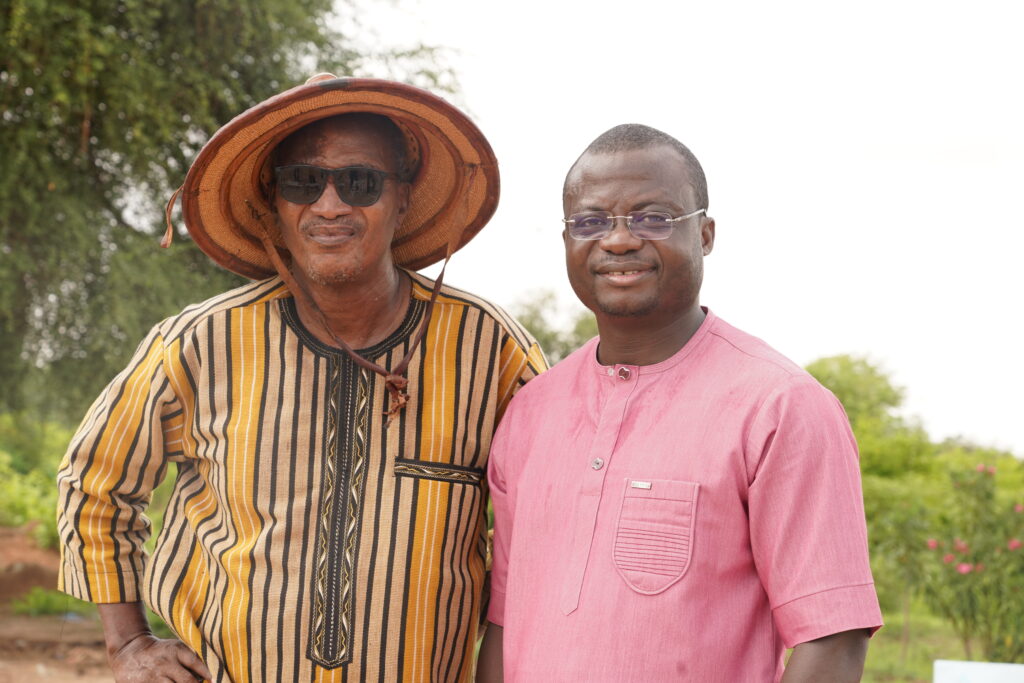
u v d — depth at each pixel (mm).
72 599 10703
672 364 2318
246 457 2645
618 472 2236
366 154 2623
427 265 3076
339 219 2590
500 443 2607
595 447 2287
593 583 2180
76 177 10055
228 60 9969
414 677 2611
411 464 2680
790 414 2115
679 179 2307
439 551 2670
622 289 2285
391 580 2596
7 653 8688
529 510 2371
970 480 8766
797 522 2090
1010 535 8500
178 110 10078
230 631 2594
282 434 2650
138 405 2785
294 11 9938
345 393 2688
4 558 12336
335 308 2701
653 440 2230
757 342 2305
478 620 2875
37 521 14352
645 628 2113
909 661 9469
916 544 8977
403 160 2793
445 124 2688
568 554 2246
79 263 9633
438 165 2854
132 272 9445
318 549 2596
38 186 9477
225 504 2678
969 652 8672
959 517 8953
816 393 2146
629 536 2170
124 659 2809
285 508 2615
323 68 10641
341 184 2578
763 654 2164
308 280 2662
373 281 2699
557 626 2205
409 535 2631
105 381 10070
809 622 2055
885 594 11391
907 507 10641
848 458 2133
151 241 10031
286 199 2605
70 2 9102
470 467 2783
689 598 2113
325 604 2570
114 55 9094
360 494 2639
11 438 15477
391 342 2775
